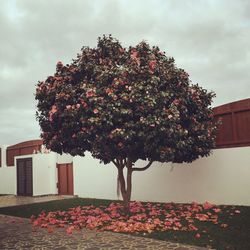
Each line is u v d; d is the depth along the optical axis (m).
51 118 12.75
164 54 13.75
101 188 20.16
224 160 14.51
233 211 12.62
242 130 14.27
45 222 12.91
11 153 29.97
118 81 11.67
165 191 16.58
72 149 13.55
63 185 23.86
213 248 8.30
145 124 11.28
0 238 10.45
